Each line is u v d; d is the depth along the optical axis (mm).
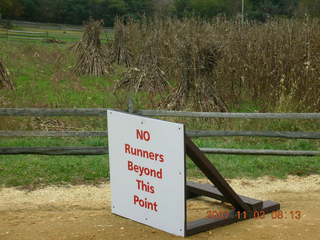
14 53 27641
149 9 48500
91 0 53906
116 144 6766
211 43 13523
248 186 8555
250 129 11672
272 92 13531
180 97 13664
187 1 46375
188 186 7676
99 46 23453
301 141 11242
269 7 43812
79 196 7902
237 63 14891
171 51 18969
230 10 45594
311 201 7816
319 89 12867
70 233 6379
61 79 20828
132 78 18922
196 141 10898
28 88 17672
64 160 9531
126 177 6730
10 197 7801
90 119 12289
